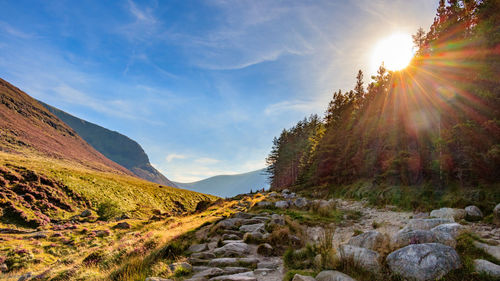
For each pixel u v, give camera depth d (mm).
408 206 17906
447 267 5211
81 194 67438
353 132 41625
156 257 9656
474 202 14258
